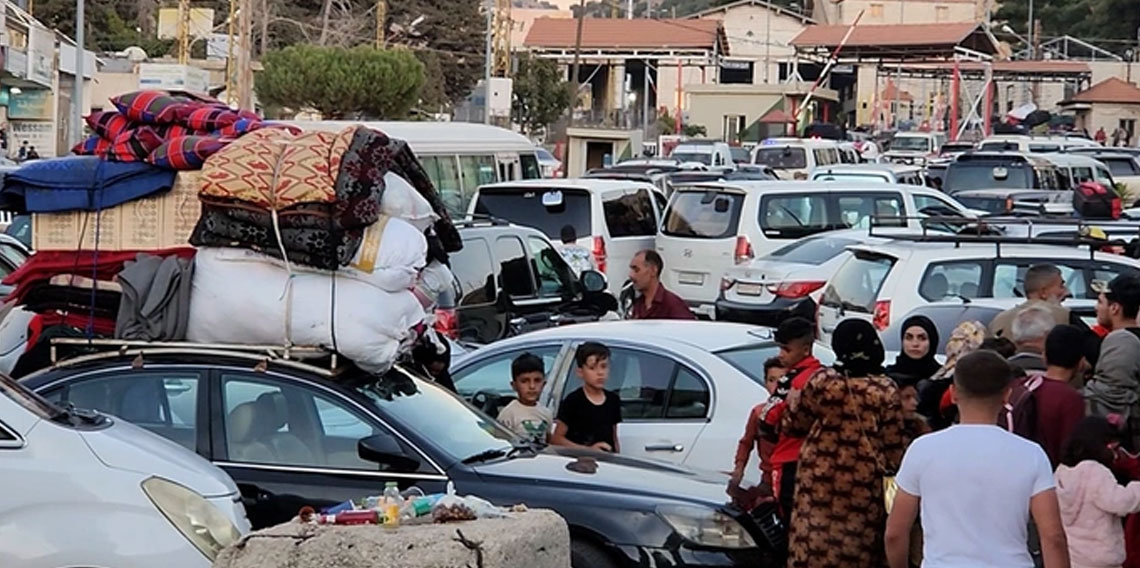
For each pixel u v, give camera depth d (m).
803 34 91.44
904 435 8.69
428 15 91.50
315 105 58.84
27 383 9.14
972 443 6.90
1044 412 9.61
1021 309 12.00
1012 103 103.31
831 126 71.00
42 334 9.78
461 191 31.03
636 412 11.42
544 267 19.44
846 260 17.91
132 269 9.26
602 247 24.70
